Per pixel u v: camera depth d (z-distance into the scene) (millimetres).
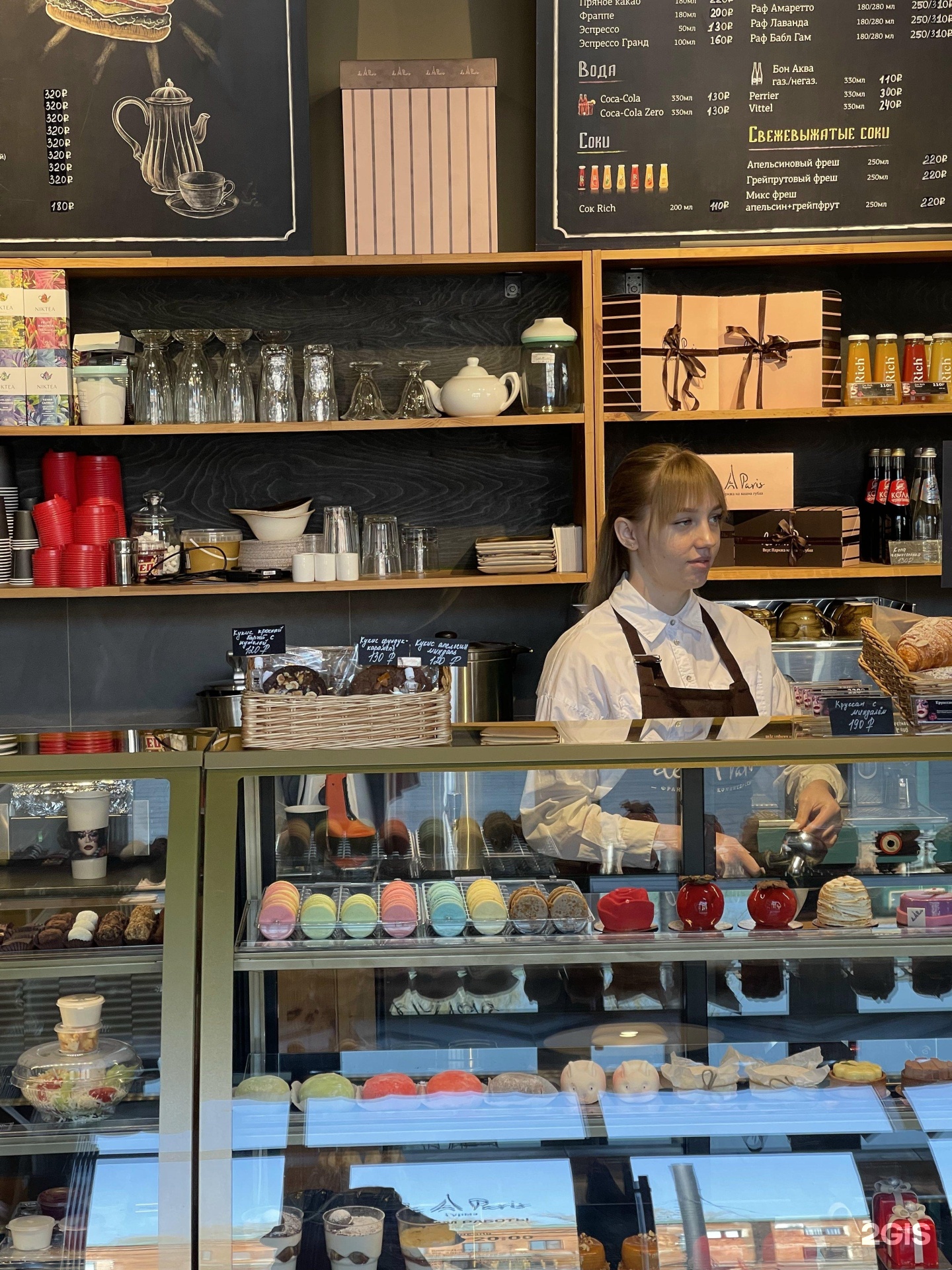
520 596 3361
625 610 2367
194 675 3311
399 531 3254
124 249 2955
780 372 3035
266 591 2984
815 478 3365
